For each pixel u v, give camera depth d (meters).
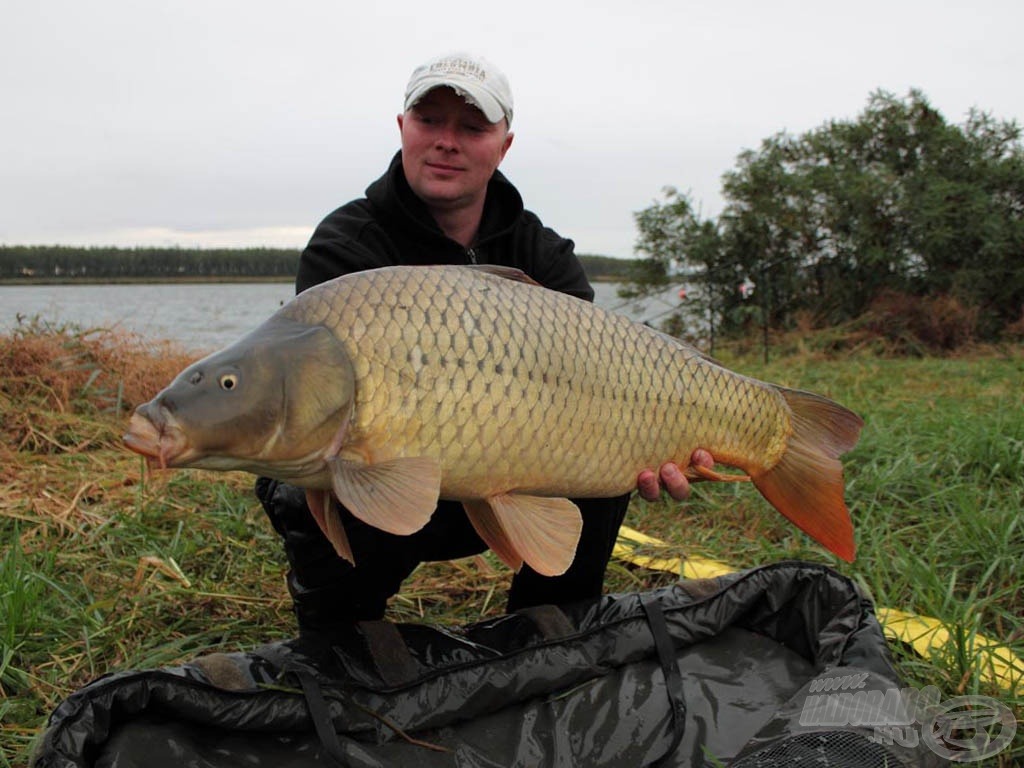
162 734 1.65
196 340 7.36
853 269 11.10
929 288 10.87
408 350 1.69
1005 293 10.77
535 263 2.54
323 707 1.77
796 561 2.35
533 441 1.82
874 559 2.97
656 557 3.18
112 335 5.98
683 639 2.22
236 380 1.60
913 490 3.70
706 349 10.59
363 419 1.67
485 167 2.35
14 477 3.88
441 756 1.87
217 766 1.67
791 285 11.08
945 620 2.46
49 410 4.95
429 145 2.28
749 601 2.30
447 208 2.40
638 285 12.00
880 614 2.50
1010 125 11.63
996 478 3.79
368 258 2.29
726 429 2.13
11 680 2.22
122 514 3.28
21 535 3.20
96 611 2.57
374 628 1.99
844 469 4.07
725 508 3.69
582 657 2.09
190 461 1.60
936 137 11.30
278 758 1.75
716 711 2.10
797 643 2.29
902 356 9.93
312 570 2.16
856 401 5.98
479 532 1.96
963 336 10.04
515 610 2.53
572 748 1.97
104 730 1.59
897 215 10.92
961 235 10.67
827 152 11.82
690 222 11.70
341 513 2.08
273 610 2.73
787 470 2.28
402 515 1.60
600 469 1.94
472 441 1.75
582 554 2.38
